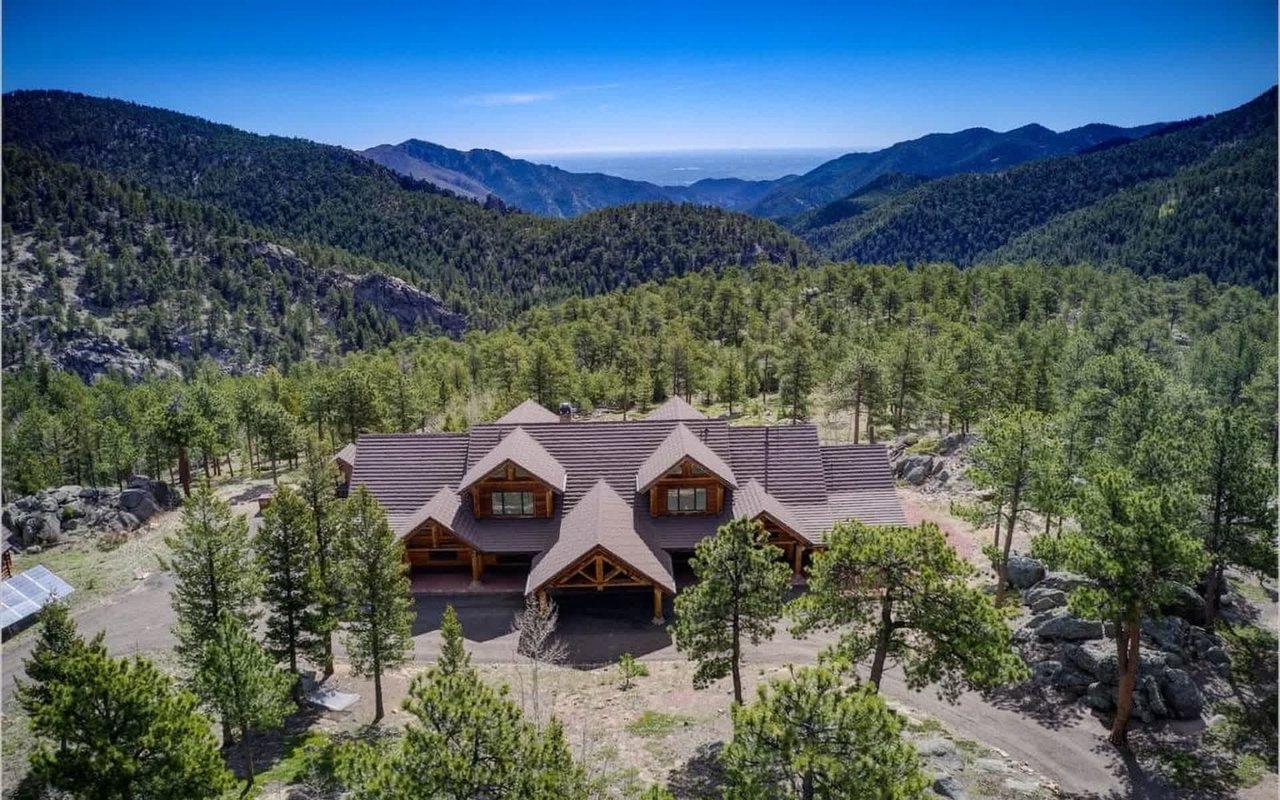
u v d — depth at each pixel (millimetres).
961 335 121938
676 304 195625
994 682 29422
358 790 20094
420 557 55156
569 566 47625
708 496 54531
